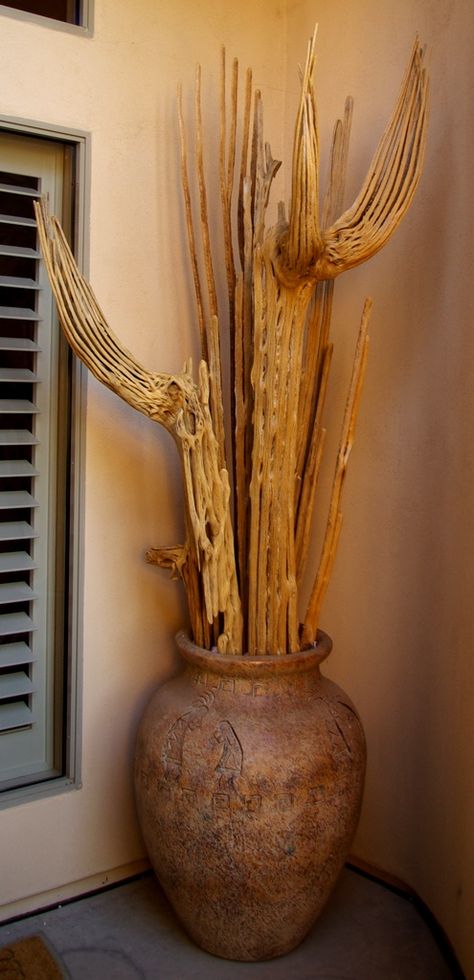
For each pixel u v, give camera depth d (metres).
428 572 1.96
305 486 1.95
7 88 1.83
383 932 1.95
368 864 2.18
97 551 2.04
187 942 1.91
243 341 1.89
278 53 2.28
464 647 1.84
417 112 1.74
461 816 1.83
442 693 1.92
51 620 2.04
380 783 2.13
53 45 1.88
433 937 1.93
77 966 1.82
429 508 1.95
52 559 2.02
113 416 2.04
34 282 1.93
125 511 2.07
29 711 2.03
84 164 1.94
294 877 1.73
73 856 2.05
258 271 1.76
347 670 2.20
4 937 1.91
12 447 2.01
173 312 2.11
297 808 1.71
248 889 1.72
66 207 1.97
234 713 1.77
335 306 2.18
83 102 1.93
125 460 2.06
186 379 1.75
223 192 1.91
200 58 2.12
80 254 1.95
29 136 1.89
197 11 2.11
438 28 1.88
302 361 2.08
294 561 1.84
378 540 2.09
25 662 1.98
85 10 1.94
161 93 2.06
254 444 1.79
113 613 2.07
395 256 2.01
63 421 2.00
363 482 2.13
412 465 1.99
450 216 1.86
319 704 1.83
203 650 1.85
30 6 2.27
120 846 2.12
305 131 1.51
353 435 1.86
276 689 1.80
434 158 1.90
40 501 1.99
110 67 1.97
